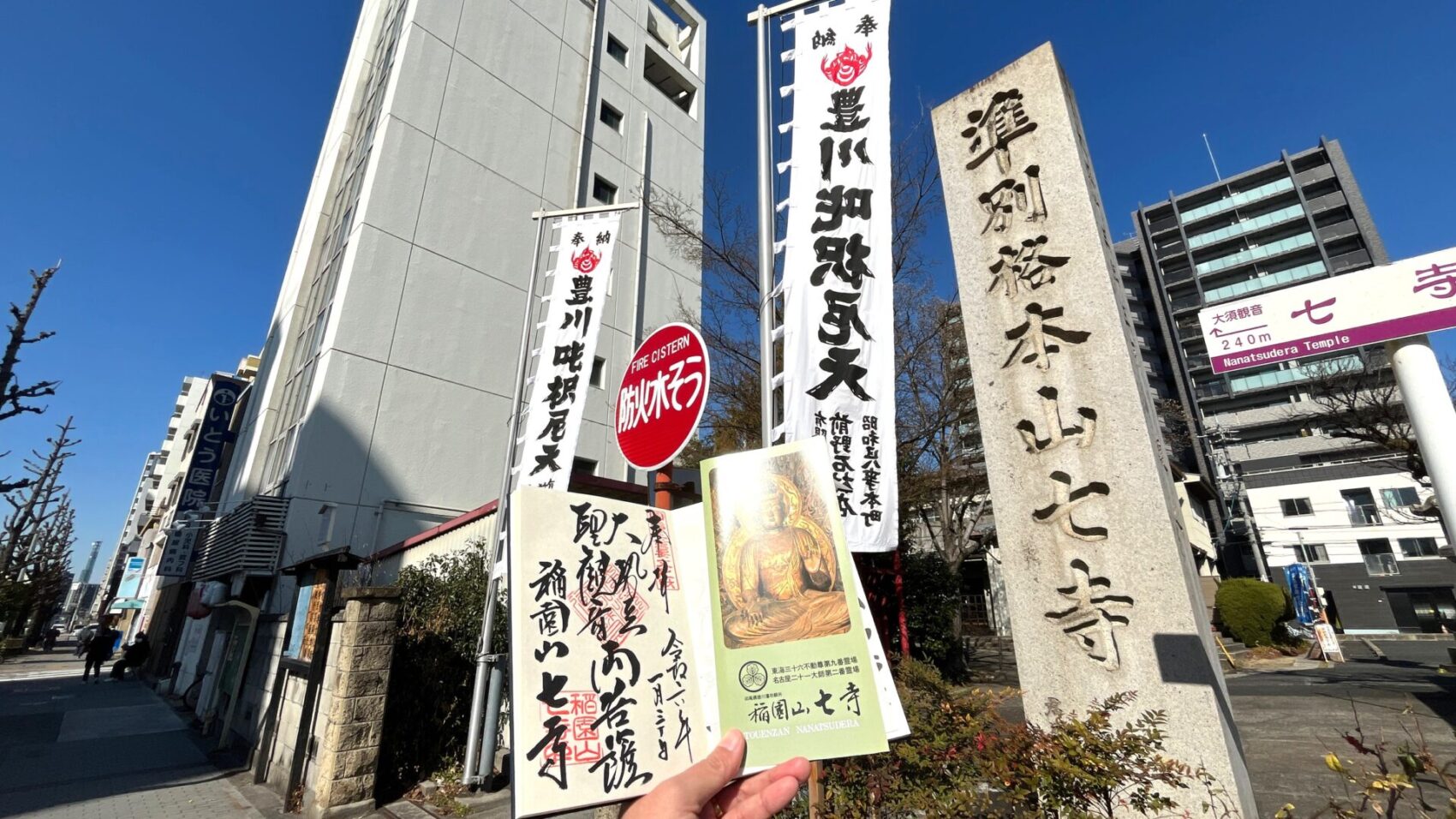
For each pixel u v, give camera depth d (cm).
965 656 1308
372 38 1792
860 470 402
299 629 737
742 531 179
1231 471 3325
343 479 1095
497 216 1463
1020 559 490
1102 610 443
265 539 991
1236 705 998
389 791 631
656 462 430
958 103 621
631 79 1970
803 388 419
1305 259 3931
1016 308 536
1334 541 3092
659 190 1919
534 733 148
